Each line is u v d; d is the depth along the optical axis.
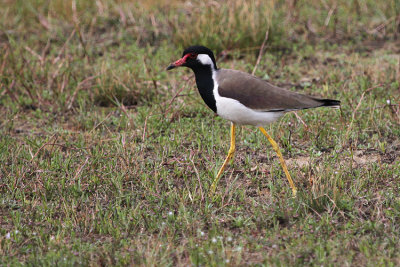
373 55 17.20
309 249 8.52
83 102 14.70
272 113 10.19
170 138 12.60
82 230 9.41
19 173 11.02
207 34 17.44
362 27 18.92
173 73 16.12
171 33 18.62
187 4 20.16
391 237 8.79
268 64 16.62
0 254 8.69
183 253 8.70
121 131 13.11
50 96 15.14
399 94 14.28
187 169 11.24
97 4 20.20
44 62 16.44
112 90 14.96
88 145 12.59
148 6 20.16
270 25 17.69
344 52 17.48
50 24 19.36
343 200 9.77
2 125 13.74
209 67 10.35
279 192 10.37
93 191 10.59
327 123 12.99
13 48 17.52
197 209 9.89
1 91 15.12
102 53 17.97
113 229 9.28
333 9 19.31
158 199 10.24
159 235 9.09
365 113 13.36
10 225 9.68
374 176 10.70
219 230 9.21
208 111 13.91
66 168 11.21
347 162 11.45
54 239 9.02
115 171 11.04
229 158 10.70
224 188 10.53
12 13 20.06
